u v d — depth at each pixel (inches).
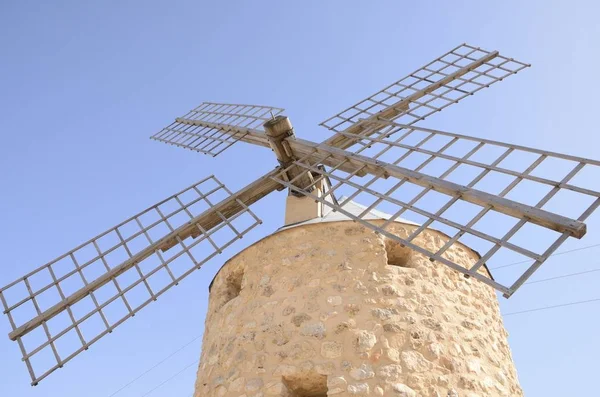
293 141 406.3
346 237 350.0
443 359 304.0
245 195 402.0
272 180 409.4
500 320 368.5
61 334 326.0
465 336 324.2
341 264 337.4
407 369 294.2
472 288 357.1
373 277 328.8
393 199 305.0
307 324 317.1
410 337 306.0
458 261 361.4
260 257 363.9
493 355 333.1
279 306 332.2
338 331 309.7
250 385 308.3
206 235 369.1
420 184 307.0
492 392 312.7
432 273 342.3
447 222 273.4
